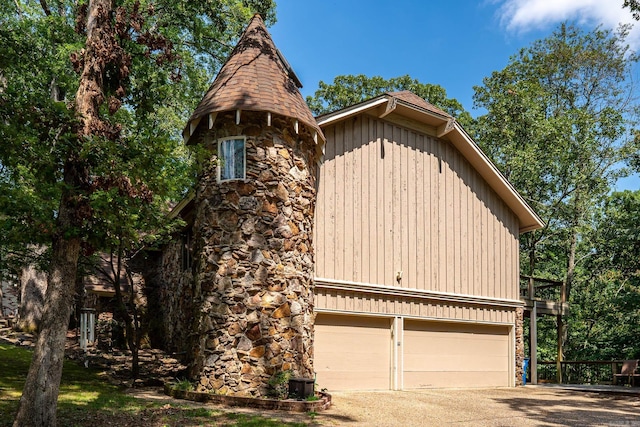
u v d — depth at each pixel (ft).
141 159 27.81
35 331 64.44
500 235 60.64
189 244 54.90
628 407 43.11
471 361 56.34
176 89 55.72
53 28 46.78
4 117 27.81
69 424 26.55
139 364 49.80
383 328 49.52
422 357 52.03
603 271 103.45
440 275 54.08
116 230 28.68
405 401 41.52
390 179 51.47
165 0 51.47
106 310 62.69
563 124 90.12
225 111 39.27
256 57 42.68
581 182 91.56
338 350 46.19
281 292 37.73
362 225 48.70
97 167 27.27
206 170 39.88
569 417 37.65
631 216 94.79
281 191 39.09
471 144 56.39
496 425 33.63
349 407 36.70
